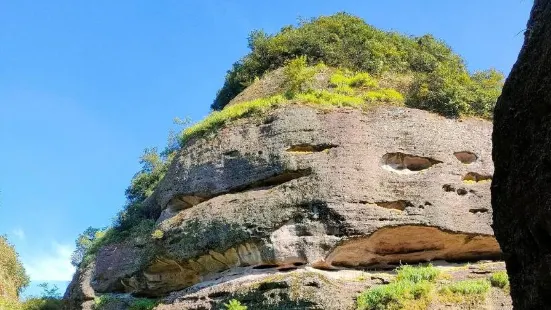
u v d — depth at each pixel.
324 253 22.05
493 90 29.03
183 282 26.31
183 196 26.59
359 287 21.45
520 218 7.05
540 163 6.62
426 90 27.58
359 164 23.80
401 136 24.94
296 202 23.00
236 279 22.69
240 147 25.92
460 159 25.19
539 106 6.77
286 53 36.75
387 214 22.78
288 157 24.42
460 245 23.45
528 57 7.14
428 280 21.45
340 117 25.33
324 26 37.72
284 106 26.39
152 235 26.50
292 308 20.36
